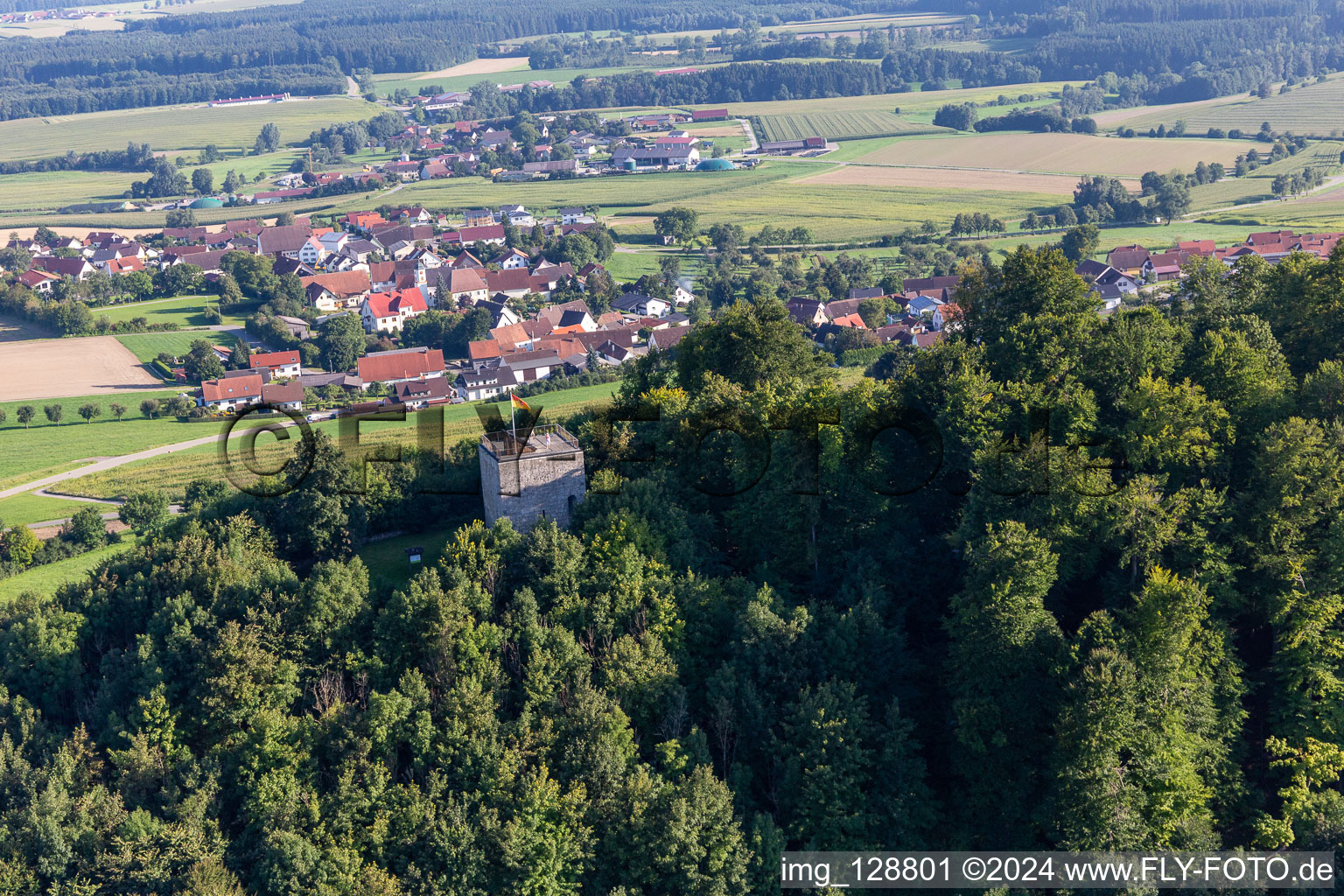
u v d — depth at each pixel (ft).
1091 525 271.69
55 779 255.91
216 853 243.60
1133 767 238.68
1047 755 248.93
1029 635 252.62
